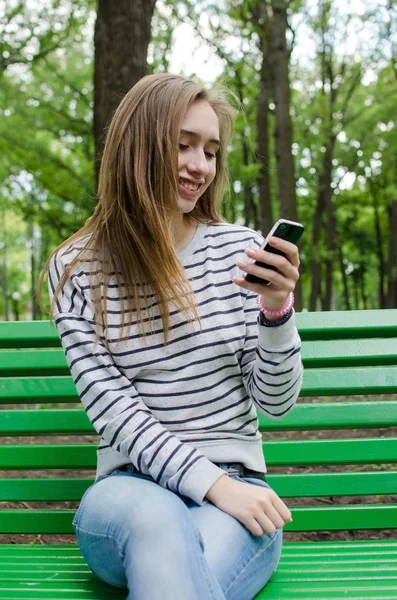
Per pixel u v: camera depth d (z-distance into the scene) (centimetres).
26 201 1420
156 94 156
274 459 180
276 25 830
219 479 138
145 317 154
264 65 1122
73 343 152
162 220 152
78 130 1339
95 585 140
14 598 131
